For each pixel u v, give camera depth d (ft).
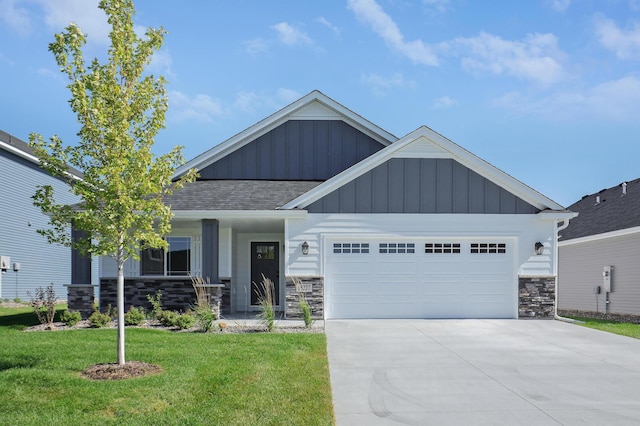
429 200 46.57
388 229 46.34
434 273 46.70
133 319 40.96
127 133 25.02
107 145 24.40
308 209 46.26
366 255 46.52
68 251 89.76
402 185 46.57
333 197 46.39
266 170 55.77
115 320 43.01
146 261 51.85
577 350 31.89
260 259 57.21
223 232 53.16
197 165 55.72
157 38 25.98
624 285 57.00
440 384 23.72
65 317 40.40
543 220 46.91
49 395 20.72
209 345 31.48
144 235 25.68
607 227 59.72
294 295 45.68
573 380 24.62
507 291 46.85
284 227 49.42
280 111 55.31
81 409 19.19
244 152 55.93
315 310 45.60
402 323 43.06
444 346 32.81
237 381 23.03
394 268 46.62
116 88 24.34
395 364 27.66
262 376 23.95
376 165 46.60
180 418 18.35
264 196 49.37
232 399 20.56
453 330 39.42
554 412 19.79
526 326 41.86
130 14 25.52
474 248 46.96
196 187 52.19
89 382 22.56
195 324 40.83
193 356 28.02
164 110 26.09
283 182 54.65
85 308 46.34
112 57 24.71
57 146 24.93
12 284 74.28
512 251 47.06
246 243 57.21
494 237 46.70
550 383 24.04
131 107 25.16
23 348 30.17
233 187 52.31
